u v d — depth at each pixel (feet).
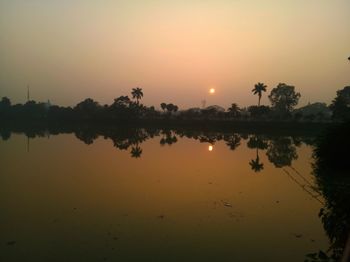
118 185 70.33
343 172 87.10
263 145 166.40
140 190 66.18
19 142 165.07
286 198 61.67
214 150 140.15
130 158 112.06
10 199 58.85
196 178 79.10
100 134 228.63
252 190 67.72
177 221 47.93
